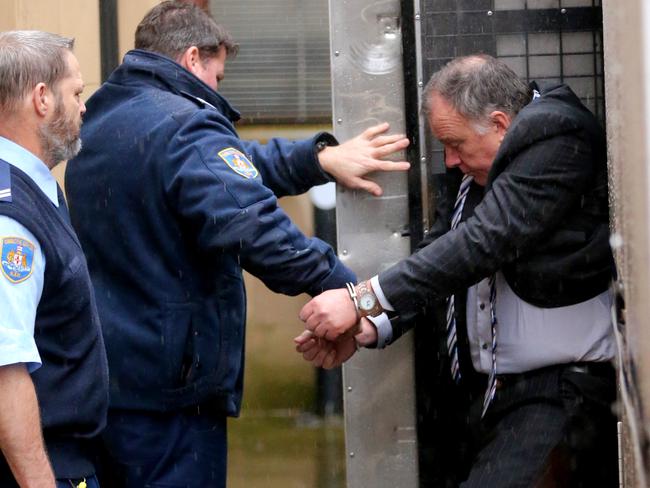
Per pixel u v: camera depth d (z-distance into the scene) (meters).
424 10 5.16
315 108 5.44
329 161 5.04
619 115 3.14
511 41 5.16
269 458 5.48
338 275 4.50
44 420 3.67
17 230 3.51
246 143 5.10
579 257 4.44
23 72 3.66
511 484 4.43
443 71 4.63
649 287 2.38
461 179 5.11
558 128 4.39
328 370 5.45
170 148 4.35
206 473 4.49
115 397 4.46
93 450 3.94
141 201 4.41
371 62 5.18
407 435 5.20
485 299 4.67
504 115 4.55
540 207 4.37
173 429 4.45
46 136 3.71
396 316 4.50
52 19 5.59
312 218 5.40
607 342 4.52
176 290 4.43
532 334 4.54
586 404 4.49
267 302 5.46
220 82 5.46
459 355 4.91
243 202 4.28
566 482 4.47
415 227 5.15
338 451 5.45
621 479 3.47
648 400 2.44
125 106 4.53
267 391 5.48
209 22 4.75
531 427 4.49
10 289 3.43
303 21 5.41
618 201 3.31
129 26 5.59
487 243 4.38
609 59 3.69
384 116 5.19
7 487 3.60
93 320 3.81
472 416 5.00
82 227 4.58
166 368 4.41
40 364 3.51
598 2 5.13
